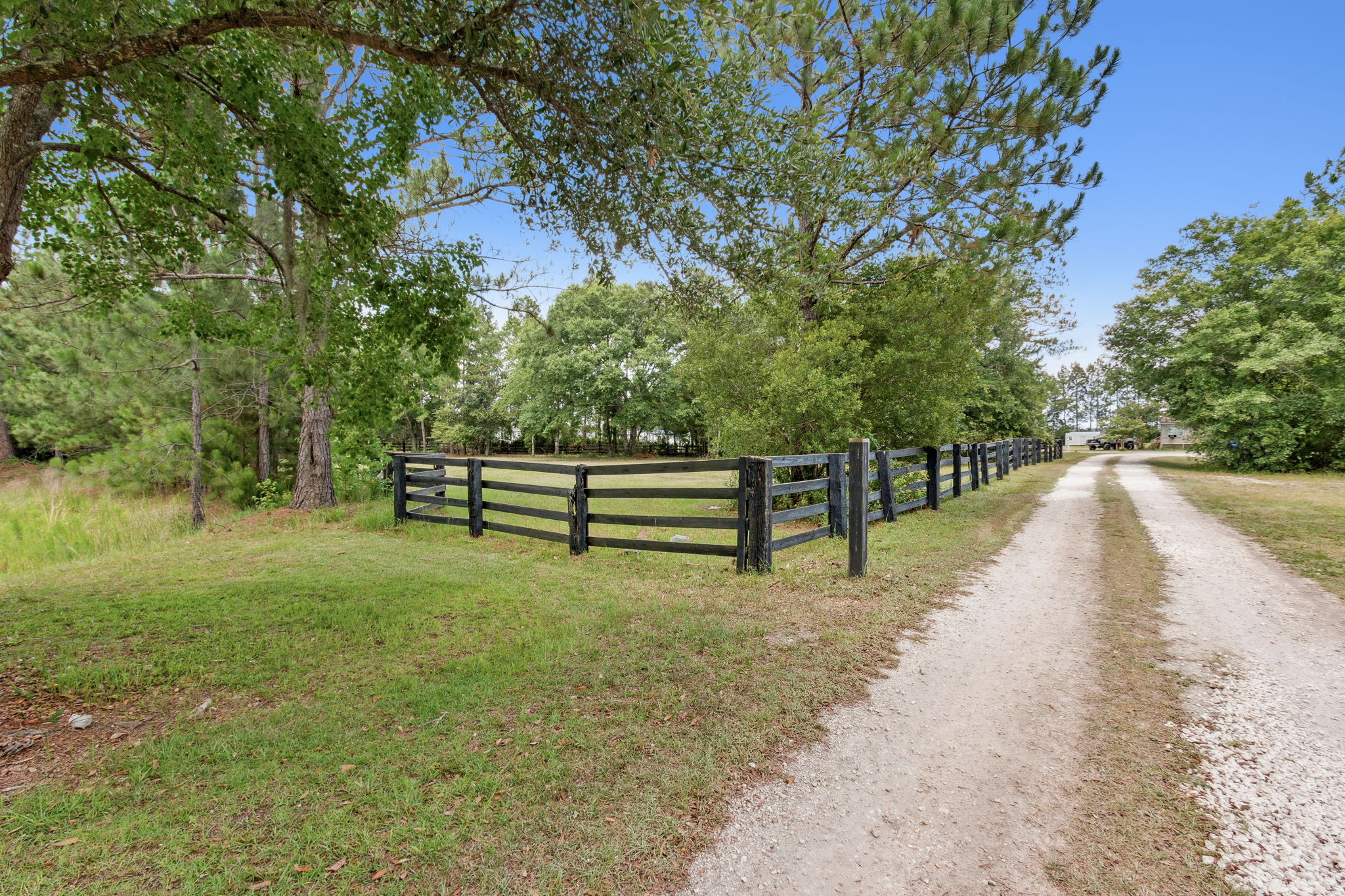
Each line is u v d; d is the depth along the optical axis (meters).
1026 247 8.53
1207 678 3.59
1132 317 22.09
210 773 2.62
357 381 5.68
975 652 4.05
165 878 1.95
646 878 1.97
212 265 10.46
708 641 4.16
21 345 16.06
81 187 4.71
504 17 3.43
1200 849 2.10
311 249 4.90
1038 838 2.18
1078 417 85.25
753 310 9.05
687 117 3.65
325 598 5.45
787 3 6.96
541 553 7.54
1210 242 20.75
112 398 12.88
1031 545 7.63
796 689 3.43
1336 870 1.98
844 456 7.61
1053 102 7.79
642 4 3.15
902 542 7.61
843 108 8.75
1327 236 18.14
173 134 4.49
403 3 3.36
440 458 9.43
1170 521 9.24
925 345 10.25
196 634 4.46
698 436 43.22
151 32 3.39
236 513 12.54
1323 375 17.47
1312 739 2.85
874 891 1.92
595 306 36.38
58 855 2.06
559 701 3.28
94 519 11.35
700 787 2.48
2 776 2.59
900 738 2.92
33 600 5.37
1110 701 3.31
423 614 4.96
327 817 2.28
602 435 43.97
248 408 14.06
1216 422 19.33
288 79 5.10
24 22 3.04
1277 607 4.96
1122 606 5.08
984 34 7.63
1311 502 10.70
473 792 2.43
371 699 3.38
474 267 5.77
